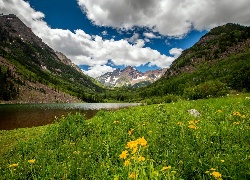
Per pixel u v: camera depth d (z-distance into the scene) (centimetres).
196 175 593
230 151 718
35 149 1391
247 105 1897
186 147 758
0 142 2020
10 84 19688
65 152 1111
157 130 1123
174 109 2112
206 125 1187
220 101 2359
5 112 8281
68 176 775
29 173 916
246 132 913
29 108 11388
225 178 555
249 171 531
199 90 7088
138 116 1897
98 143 1147
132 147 516
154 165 678
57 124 1770
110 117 2022
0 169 1056
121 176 596
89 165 843
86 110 10581
